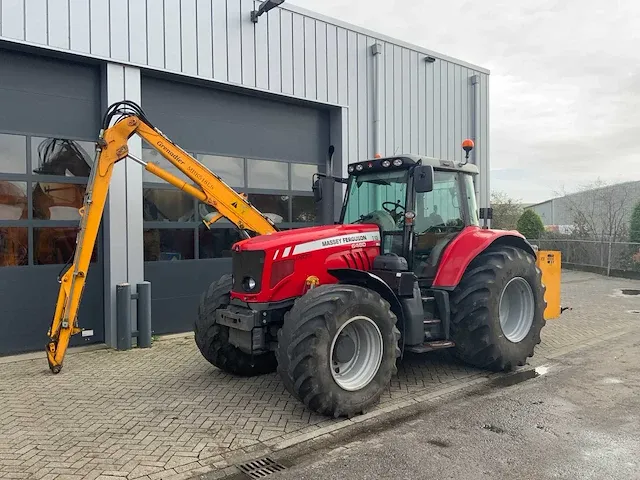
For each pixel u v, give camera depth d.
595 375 5.74
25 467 3.61
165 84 8.02
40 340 7.02
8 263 6.80
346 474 3.49
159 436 4.13
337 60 9.66
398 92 10.68
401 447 3.91
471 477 3.42
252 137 8.99
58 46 6.77
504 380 5.61
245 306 5.00
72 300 5.91
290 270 4.89
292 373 4.26
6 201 6.79
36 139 7.00
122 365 6.30
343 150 9.81
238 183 8.82
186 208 8.22
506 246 6.16
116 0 7.20
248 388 5.36
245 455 3.80
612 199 19.61
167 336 7.93
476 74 12.37
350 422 4.42
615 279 15.38
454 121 11.89
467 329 5.60
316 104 9.55
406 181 5.55
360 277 5.09
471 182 6.36
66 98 7.21
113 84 7.27
